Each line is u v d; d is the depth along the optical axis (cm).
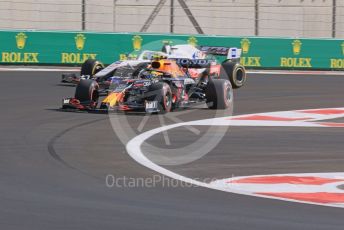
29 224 2389
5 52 9062
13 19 11219
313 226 2434
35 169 3372
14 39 9088
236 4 11912
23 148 3944
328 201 2842
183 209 2636
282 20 12100
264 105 6219
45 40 9200
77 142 4184
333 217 2569
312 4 12188
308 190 3052
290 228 2402
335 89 7638
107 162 3609
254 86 7712
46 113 5388
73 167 3447
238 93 7075
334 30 11762
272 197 2892
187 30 11762
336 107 6225
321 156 3925
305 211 2650
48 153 3806
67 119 5097
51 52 9219
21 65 9138
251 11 11988
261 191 3011
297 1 12138
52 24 11412
